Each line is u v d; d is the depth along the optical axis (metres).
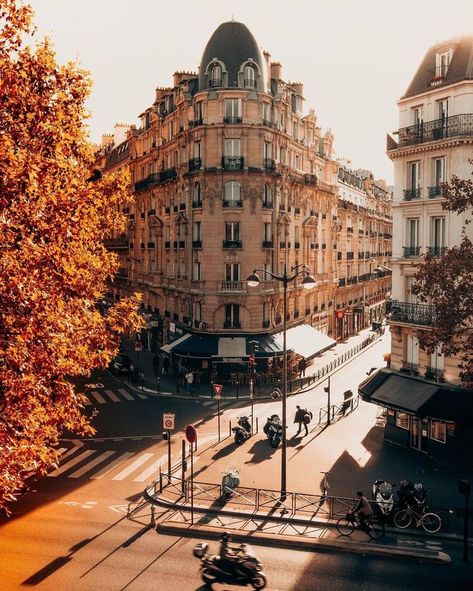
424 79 31.09
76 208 15.33
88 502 22.81
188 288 49.34
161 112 59.09
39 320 13.09
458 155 28.45
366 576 17.14
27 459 13.91
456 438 27.44
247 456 28.72
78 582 16.39
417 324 29.88
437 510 21.77
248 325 46.88
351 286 77.31
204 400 41.19
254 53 46.44
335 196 67.88
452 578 17.05
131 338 71.75
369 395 30.95
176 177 51.94
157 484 24.77
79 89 15.56
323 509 22.05
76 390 43.59
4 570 17.08
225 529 20.28
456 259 21.67
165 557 18.17
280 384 46.50
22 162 13.20
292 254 53.88
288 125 52.47
